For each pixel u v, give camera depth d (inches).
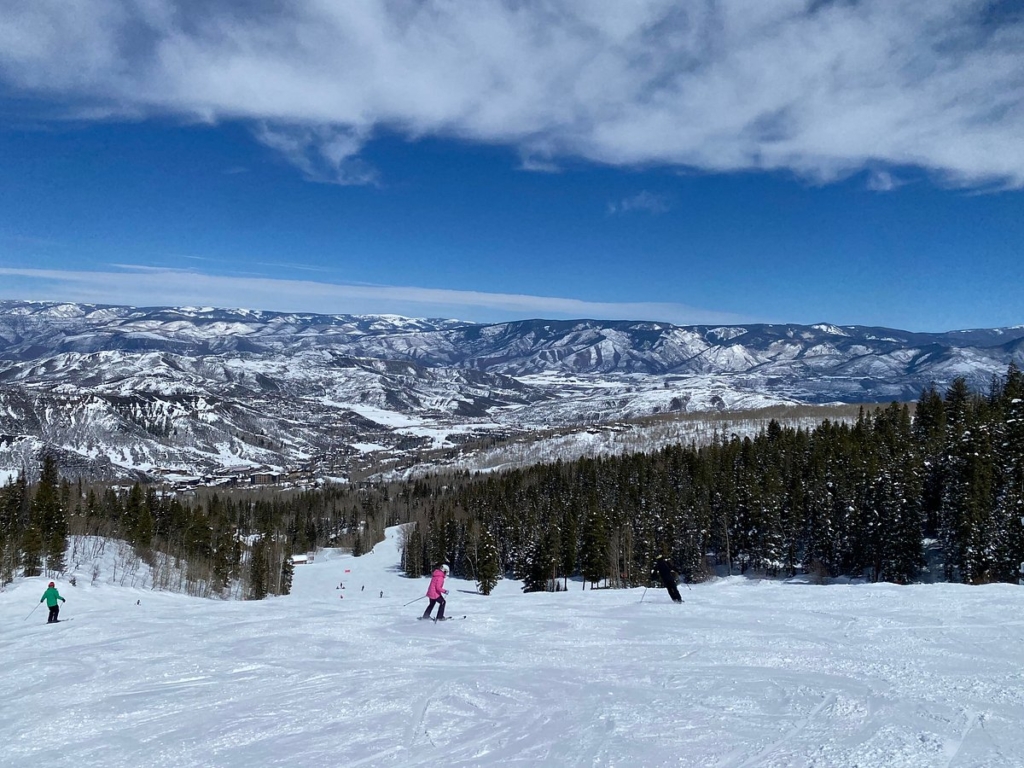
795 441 4758.9
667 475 4832.7
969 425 3144.7
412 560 4909.0
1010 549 2363.4
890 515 2701.8
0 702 577.0
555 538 3572.8
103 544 3784.5
